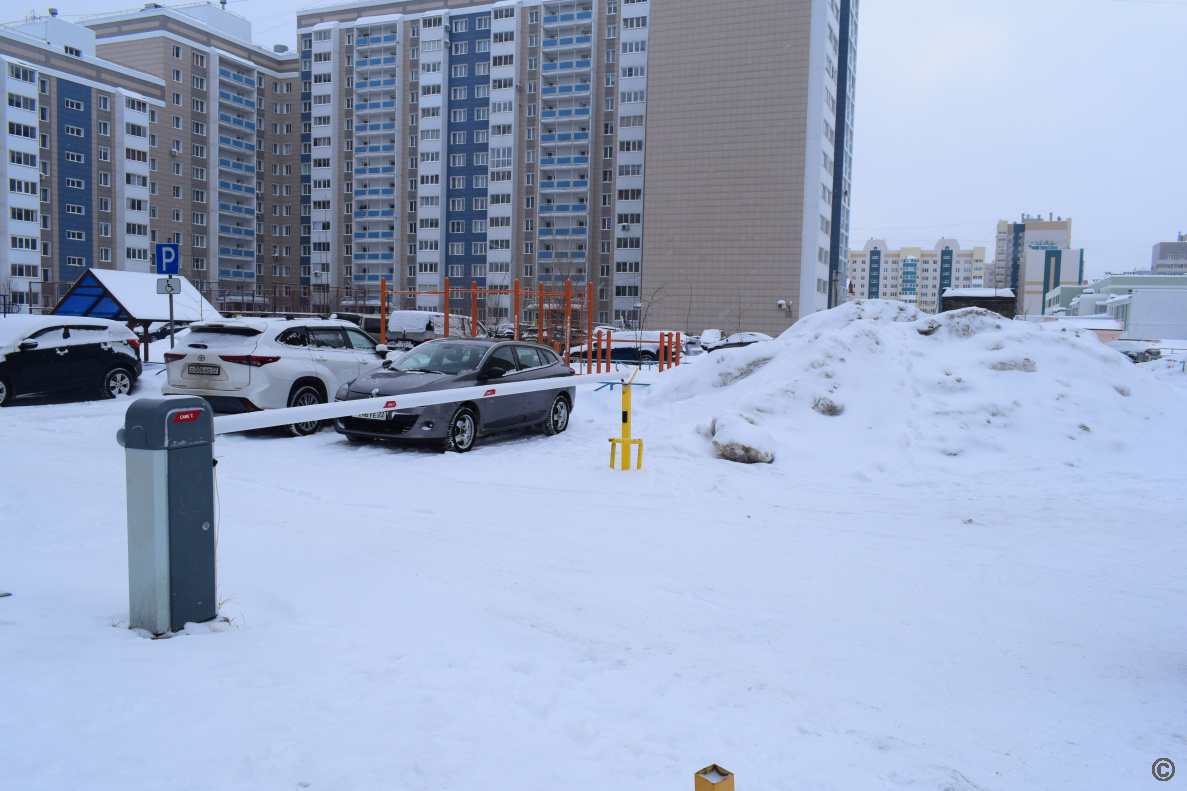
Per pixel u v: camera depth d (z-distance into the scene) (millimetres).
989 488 7875
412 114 79812
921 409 9789
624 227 71625
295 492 7168
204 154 81875
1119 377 10469
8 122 63500
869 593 4605
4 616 3570
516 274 76562
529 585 4617
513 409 10617
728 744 2725
